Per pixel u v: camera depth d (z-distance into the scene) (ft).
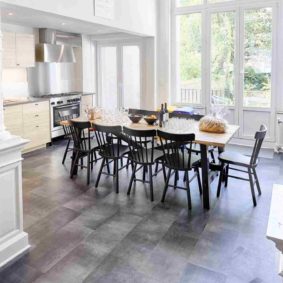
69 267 8.04
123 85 25.32
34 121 19.43
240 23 19.83
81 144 14.46
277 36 18.88
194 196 12.59
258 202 11.92
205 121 12.78
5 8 12.67
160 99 23.12
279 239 5.17
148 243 9.14
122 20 18.06
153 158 12.44
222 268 8.01
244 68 20.22
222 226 10.14
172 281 7.52
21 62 19.61
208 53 21.17
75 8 14.37
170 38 22.27
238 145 20.84
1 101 8.32
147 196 12.61
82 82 25.39
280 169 15.80
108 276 7.70
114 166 14.17
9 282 7.47
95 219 10.62
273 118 19.75
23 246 8.72
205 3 20.74
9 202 8.36
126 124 14.30
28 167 16.22
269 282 7.48
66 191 13.07
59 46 22.56
